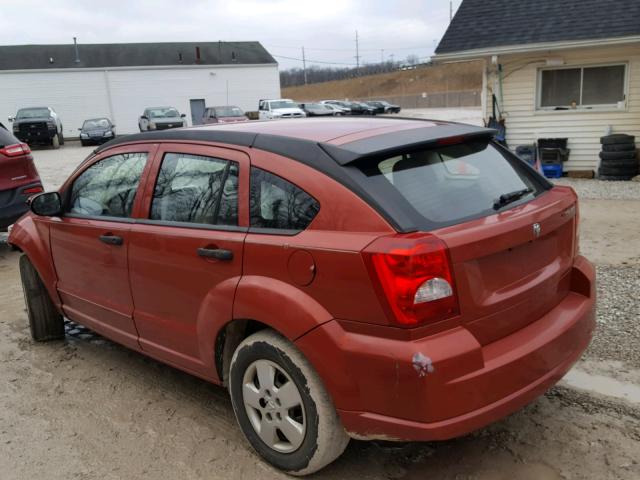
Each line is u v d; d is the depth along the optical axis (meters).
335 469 2.97
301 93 103.12
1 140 7.11
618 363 3.88
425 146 2.88
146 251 3.39
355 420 2.51
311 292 2.57
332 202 2.57
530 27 11.94
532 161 12.23
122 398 3.81
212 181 3.13
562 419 3.31
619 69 11.51
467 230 2.46
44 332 4.75
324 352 2.51
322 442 2.67
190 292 3.17
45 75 39.25
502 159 3.26
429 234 2.38
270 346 2.76
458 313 2.41
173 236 3.21
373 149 2.65
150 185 3.48
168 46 44.50
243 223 2.92
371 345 2.39
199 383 4.00
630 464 2.90
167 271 3.28
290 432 2.80
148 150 3.58
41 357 4.51
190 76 42.16
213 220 3.08
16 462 3.13
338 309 2.49
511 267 2.65
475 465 2.96
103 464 3.09
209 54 43.66
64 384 4.04
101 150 3.99
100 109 40.78
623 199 9.53
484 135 3.21
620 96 11.62
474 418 2.40
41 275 4.45
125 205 3.65
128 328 3.73
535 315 2.81
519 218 2.68
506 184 3.05
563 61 11.72
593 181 11.51
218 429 3.39
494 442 3.14
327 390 2.58
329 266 2.48
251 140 3.01
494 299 2.55
